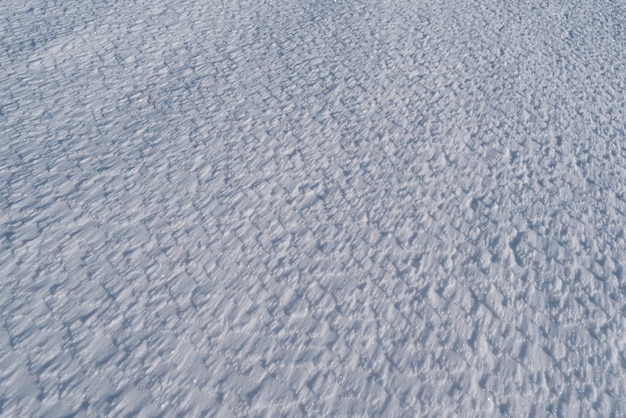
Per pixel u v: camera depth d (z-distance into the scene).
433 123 4.20
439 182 3.64
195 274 2.88
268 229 3.19
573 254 3.17
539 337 2.70
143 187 3.43
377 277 2.94
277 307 2.74
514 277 3.00
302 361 2.49
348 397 2.36
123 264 2.91
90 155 3.64
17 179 3.41
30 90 4.23
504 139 4.08
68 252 2.96
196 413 2.27
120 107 4.13
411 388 2.42
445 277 2.97
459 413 2.34
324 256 3.04
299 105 4.29
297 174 3.62
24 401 2.27
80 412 2.24
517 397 2.43
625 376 2.56
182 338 2.56
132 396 2.31
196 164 3.64
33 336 2.52
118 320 2.62
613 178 3.78
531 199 3.55
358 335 2.63
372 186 3.56
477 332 2.69
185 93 4.34
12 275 2.80
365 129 4.08
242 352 2.51
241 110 4.19
